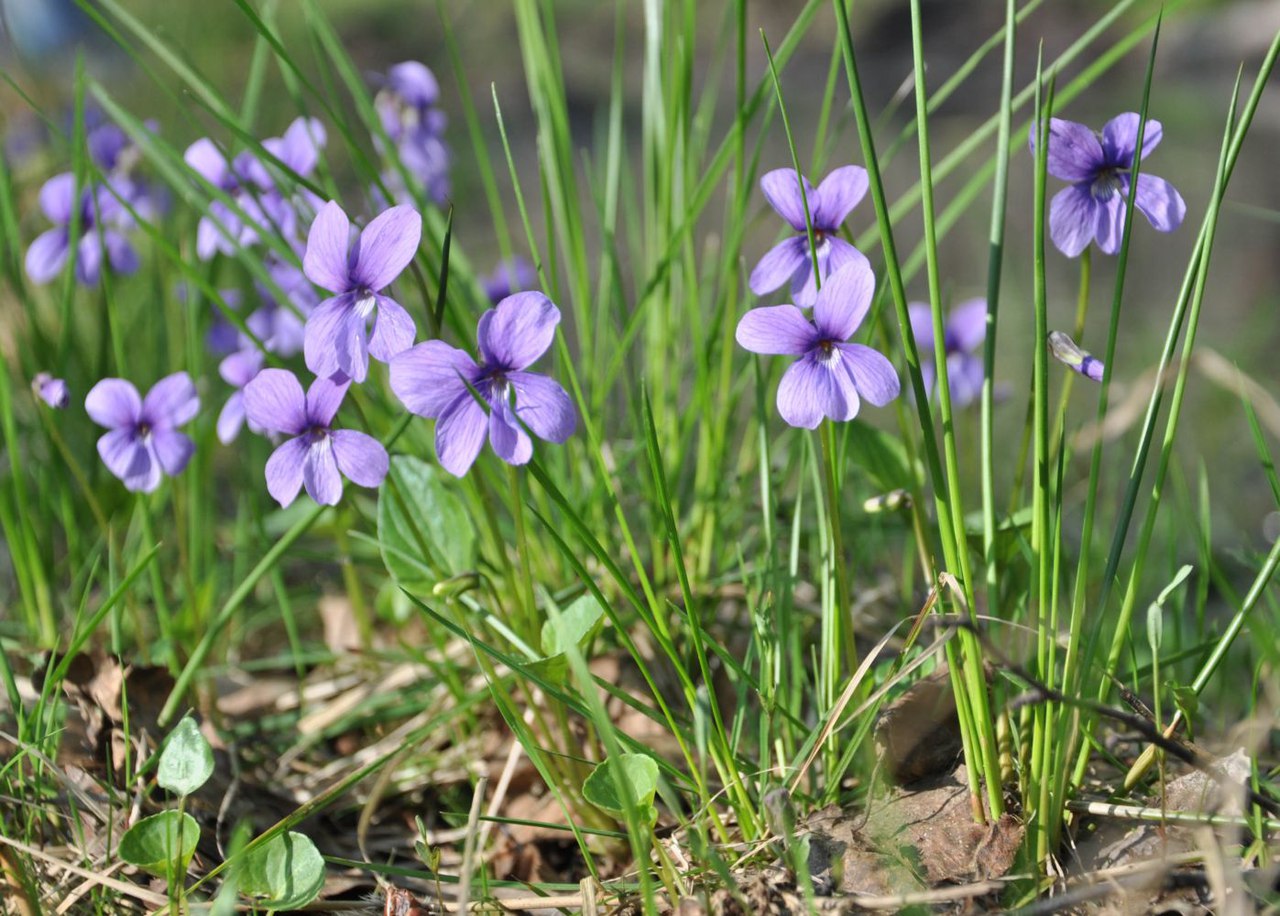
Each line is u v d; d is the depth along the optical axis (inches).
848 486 22.0
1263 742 18.0
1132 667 18.1
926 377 20.6
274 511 23.8
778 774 17.5
